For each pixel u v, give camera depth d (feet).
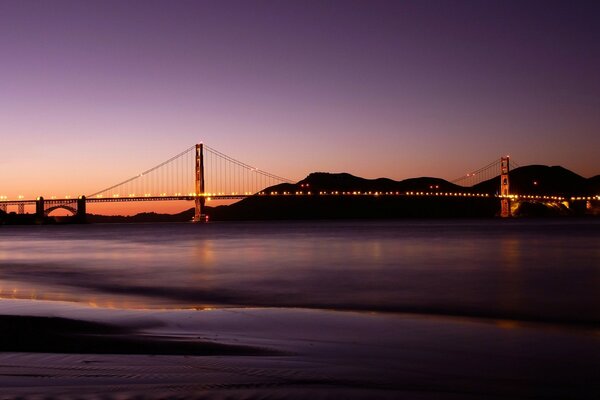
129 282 84.58
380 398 24.88
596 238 215.31
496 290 70.95
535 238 218.18
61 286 79.36
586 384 27.89
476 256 130.21
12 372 28.73
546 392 26.63
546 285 75.82
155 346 35.27
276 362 31.37
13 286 79.71
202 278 89.81
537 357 33.27
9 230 492.54
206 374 28.35
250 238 255.91
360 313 51.72
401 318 48.42
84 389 25.40
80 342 36.01
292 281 83.76
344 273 95.14
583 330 42.47
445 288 73.56
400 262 116.26
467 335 40.42
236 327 43.78
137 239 269.23
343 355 33.60
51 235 346.74
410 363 31.63
